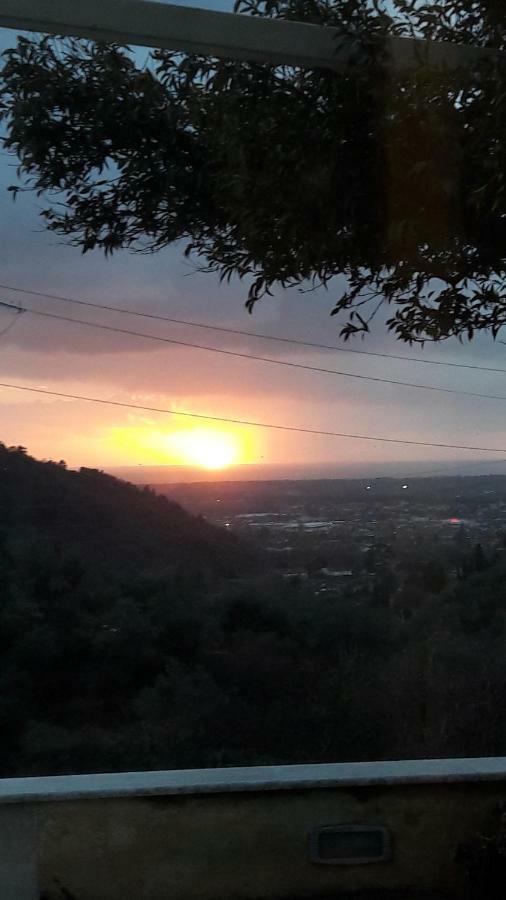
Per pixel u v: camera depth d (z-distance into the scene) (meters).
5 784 3.65
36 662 20.78
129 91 3.78
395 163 3.00
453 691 15.84
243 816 3.64
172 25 3.26
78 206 3.93
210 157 3.76
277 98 3.19
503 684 15.50
